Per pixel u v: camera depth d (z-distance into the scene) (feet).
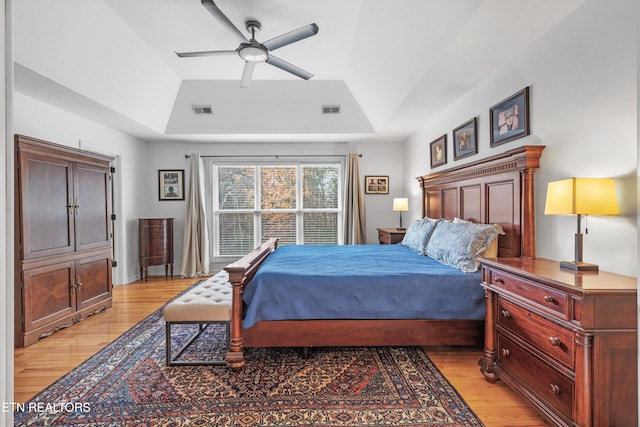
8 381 2.69
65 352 8.04
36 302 8.75
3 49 2.69
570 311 4.45
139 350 8.13
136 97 12.06
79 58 9.00
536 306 5.13
